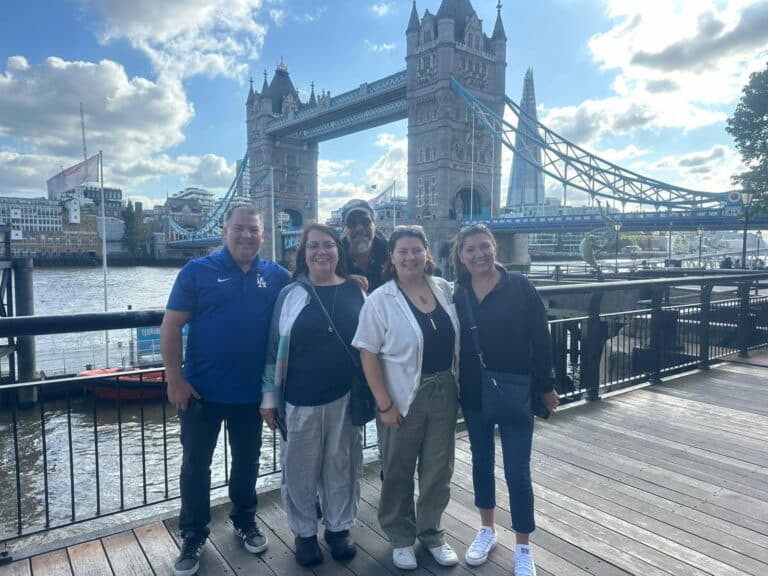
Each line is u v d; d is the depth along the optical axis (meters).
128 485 10.98
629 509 3.58
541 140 69.62
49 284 71.75
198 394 2.95
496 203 86.38
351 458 3.09
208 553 3.05
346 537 3.05
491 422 2.88
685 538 3.23
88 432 13.62
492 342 2.87
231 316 2.91
